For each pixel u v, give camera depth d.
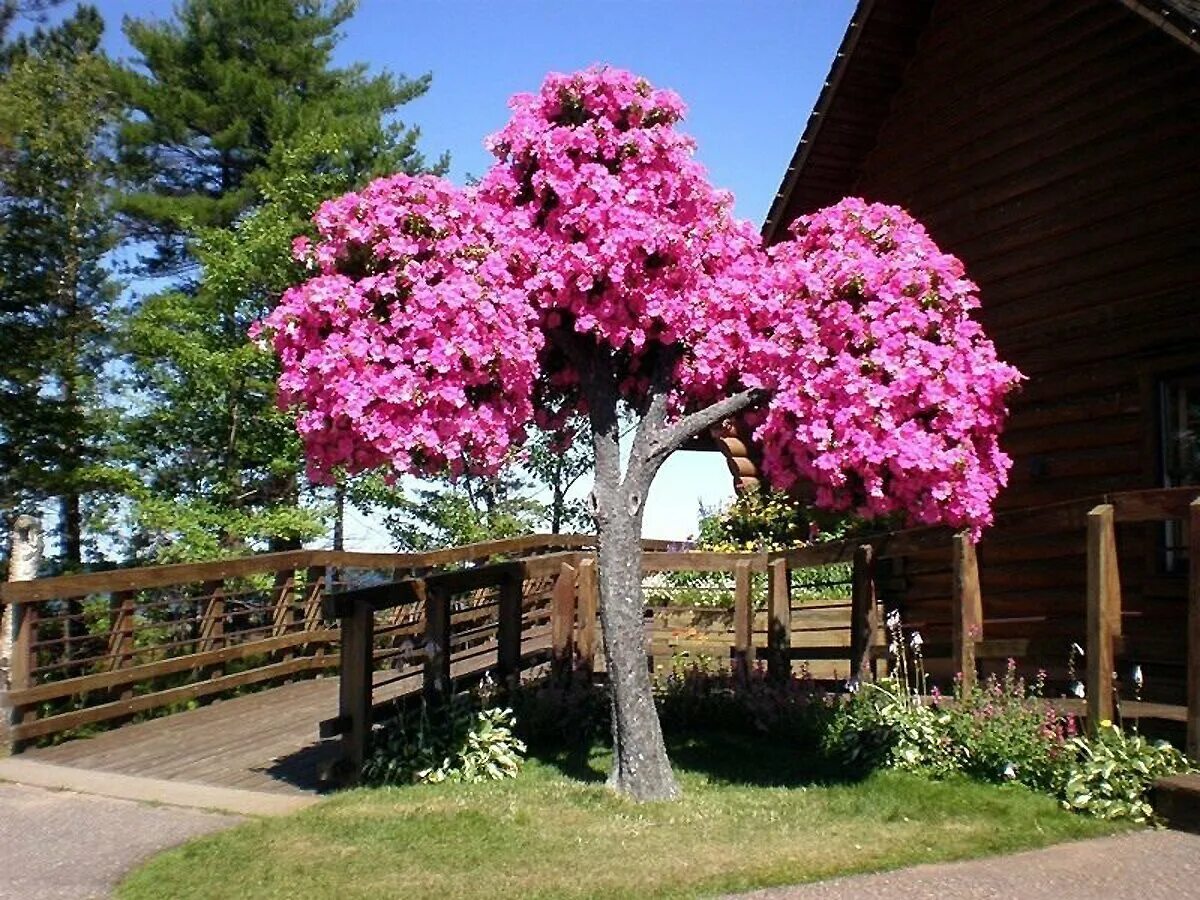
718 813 6.71
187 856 6.08
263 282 17.36
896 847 5.82
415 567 15.17
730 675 9.80
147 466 18.62
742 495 15.53
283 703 11.72
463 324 6.56
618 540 7.29
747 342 7.38
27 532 15.24
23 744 9.30
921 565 10.97
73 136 17.77
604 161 7.22
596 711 9.31
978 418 6.77
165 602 11.52
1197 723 6.39
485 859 5.90
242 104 24.30
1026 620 9.06
